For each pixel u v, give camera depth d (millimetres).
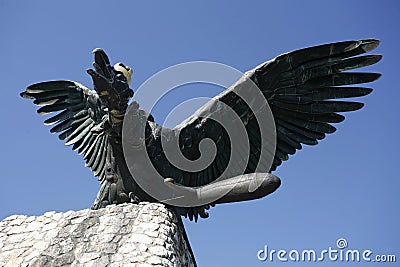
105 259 16250
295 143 20672
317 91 19969
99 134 20688
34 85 21094
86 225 17469
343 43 19141
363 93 19922
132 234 16906
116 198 19156
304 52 19234
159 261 15938
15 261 16688
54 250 16797
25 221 18141
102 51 17891
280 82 19656
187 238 18828
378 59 19344
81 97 21016
